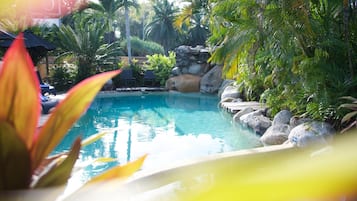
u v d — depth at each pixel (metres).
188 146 7.74
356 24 6.59
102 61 20.48
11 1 0.59
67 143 4.92
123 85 20.47
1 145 0.49
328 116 6.16
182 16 13.88
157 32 39.00
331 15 6.71
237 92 13.23
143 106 15.05
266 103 9.20
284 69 6.87
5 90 0.49
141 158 0.62
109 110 13.99
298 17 6.32
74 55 19.97
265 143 7.25
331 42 6.29
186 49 20.38
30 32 13.27
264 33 6.71
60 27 19.62
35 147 0.54
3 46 4.82
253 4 6.93
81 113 0.54
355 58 6.56
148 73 21.00
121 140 8.45
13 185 0.52
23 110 0.51
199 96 17.84
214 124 10.55
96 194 0.58
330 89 6.11
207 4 9.98
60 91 18.28
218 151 7.24
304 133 5.59
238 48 7.18
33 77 0.49
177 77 19.92
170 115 12.55
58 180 0.56
